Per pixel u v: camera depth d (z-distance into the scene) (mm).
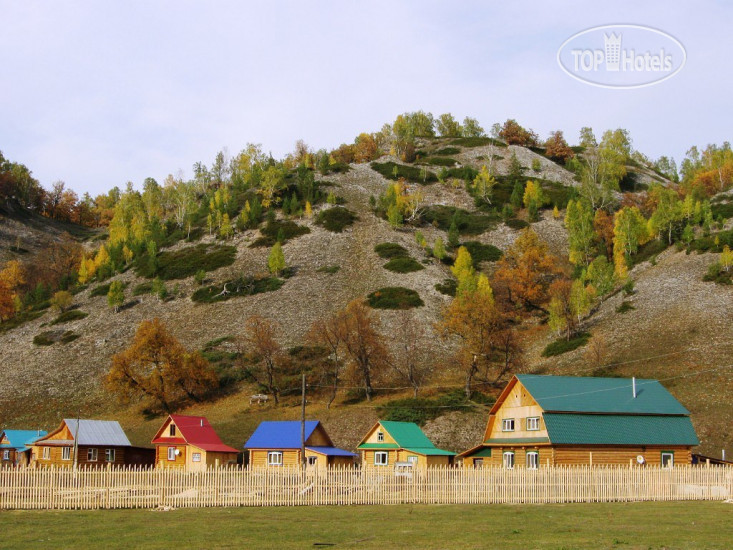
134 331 138000
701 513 38312
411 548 26484
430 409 95938
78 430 79875
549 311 125500
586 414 63312
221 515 37062
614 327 116750
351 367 111062
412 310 134250
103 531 30953
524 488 44750
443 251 162375
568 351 113062
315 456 75250
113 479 41375
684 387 89375
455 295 142500
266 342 110938
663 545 26828
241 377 115438
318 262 162125
